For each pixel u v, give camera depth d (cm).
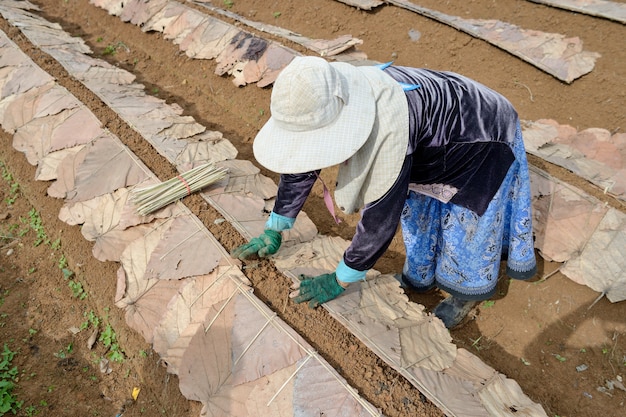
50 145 459
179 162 412
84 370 347
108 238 373
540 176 403
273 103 196
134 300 337
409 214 298
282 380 267
